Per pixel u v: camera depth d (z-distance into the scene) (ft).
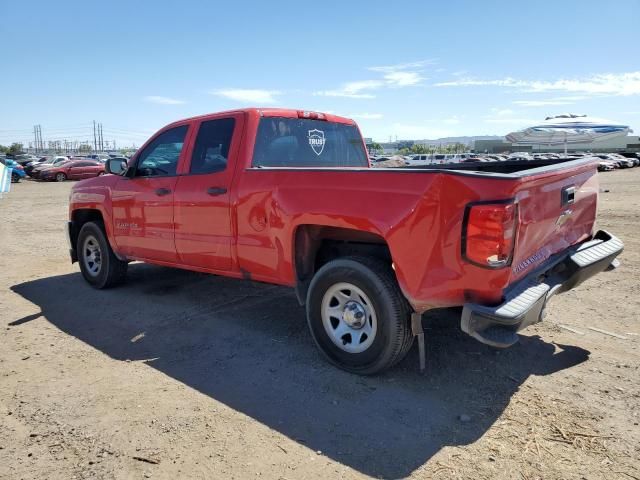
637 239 29.01
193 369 12.83
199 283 21.09
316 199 12.23
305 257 13.38
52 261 26.84
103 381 12.18
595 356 13.16
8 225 41.83
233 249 14.60
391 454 9.13
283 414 10.57
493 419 10.23
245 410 10.75
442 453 9.13
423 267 10.57
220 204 14.73
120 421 10.31
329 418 10.39
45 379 12.31
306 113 16.75
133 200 18.02
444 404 10.86
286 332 15.28
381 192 11.12
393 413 10.52
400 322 11.32
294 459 9.02
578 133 122.21
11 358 13.61
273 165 15.33
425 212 10.44
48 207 57.41
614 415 10.28
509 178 9.63
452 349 13.67
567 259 12.71
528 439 9.50
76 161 118.42
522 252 10.66
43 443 9.57
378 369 11.81
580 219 13.73
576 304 17.40
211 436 9.76
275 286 20.42
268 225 13.48
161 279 21.89
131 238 18.44
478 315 9.78
